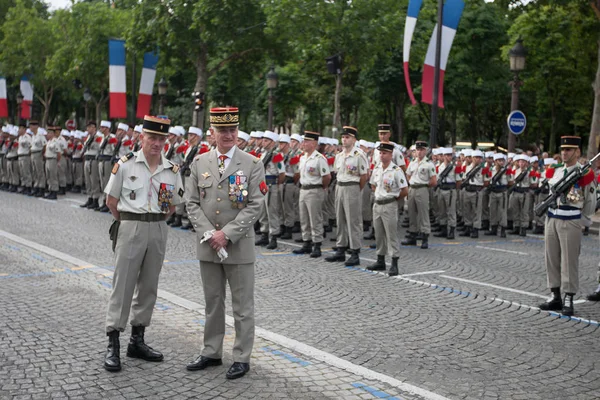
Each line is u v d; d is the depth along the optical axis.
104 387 5.04
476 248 13.38
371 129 40.22
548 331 7.14
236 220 5.33
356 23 21.75
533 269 10.95
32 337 6.20
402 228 16.16
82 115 55.03
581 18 23.42
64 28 36.97
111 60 27.08
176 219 14.24
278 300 8.05
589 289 9.61
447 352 6.25
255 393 5.03
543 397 5.19
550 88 31.97
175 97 42.47
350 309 7.75
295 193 13.59
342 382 5.32
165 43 27.77
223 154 5.47
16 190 20.36
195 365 5.48
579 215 7.91
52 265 9.54
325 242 13.45
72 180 21.62
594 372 5.82
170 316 7.07
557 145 37.38
